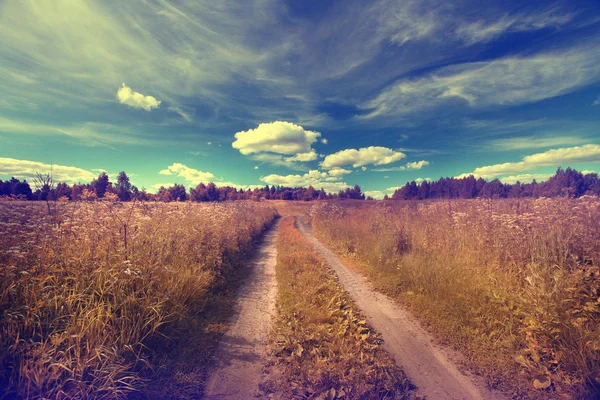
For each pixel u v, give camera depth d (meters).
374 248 9.48
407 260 7.54
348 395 2.88
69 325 3.28
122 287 4.11
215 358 3.70
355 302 5.83
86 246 4.76
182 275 5.38
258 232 17.00
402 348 4.02
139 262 4.84
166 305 4.40
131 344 3.40
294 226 23.14
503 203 10.52
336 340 4.01
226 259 8.61
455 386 3.16
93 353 3.02
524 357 3.56
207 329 4.50
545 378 3.16
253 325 4.77
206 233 8.64
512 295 4.69
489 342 3.98
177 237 6.98
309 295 5.81
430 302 5.39
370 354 3.67
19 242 4.58
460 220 8.77
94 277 4.06
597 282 4.25
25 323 3.12
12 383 2.62
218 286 6.56
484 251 6.73
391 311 5.39
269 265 9.32
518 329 4.11
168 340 3.91
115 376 2.95
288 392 3.00
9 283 3.50
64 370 2.83
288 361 3.58
